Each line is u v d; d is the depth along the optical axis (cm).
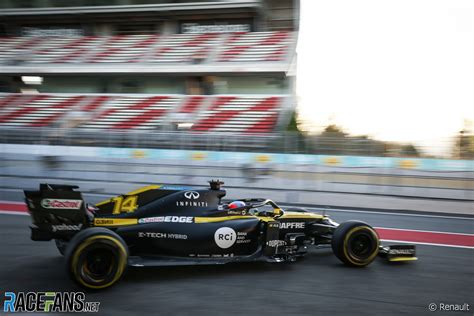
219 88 1967
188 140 1218
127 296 404
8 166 1117
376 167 1026
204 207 507
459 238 716
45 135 1285
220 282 453
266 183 1068
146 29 2342
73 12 2231
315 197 1039
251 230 509
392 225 809
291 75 2080
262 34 2159
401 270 519
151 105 1859
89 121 1762
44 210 433
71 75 2042
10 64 2075
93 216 476
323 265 530
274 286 445
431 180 998
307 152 1134
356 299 416
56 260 515
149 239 459
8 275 457
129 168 1113
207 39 2175
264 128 1636
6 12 2267
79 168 1116
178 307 382
